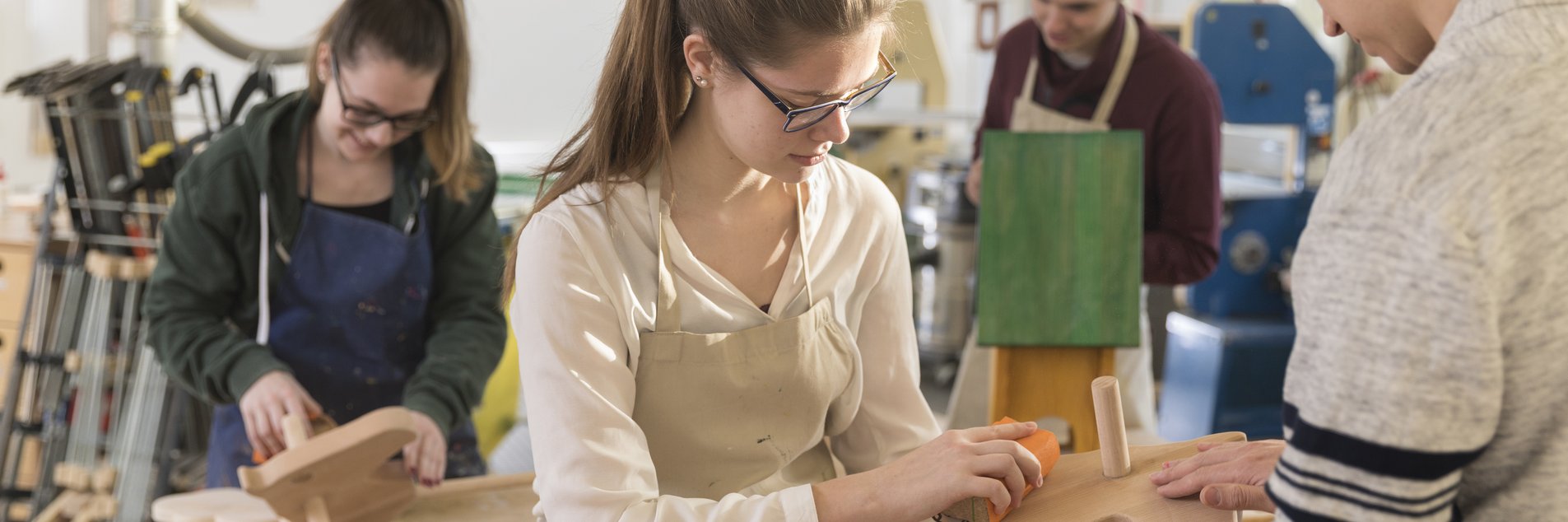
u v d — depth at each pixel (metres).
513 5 5.44
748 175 1.26
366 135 2.10
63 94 2.66
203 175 2.12
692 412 1.25
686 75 1.21
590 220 1.20
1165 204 2.61
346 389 2.23
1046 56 2.79
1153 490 1.22
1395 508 0.87
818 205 1.30
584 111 1.29
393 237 2.20
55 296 2.94
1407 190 0.86
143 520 2.75
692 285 1.24
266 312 2.20
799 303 1.29
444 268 2.31
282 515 1.60
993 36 6.10
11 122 4.82
